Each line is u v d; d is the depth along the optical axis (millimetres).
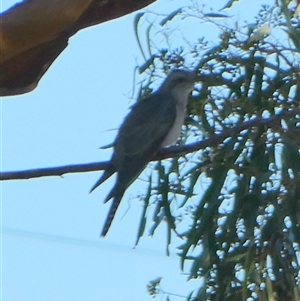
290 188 10516
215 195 10805
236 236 10703
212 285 10781
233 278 10695
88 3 7355
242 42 10711
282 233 10461
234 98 10898
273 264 10453
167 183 11055
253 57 10820
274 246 10438
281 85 10828
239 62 10781
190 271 10734
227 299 10711
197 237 10750
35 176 9508
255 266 10461
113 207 10266
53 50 7984
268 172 10594
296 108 10562
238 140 10914
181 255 10836
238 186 10734
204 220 10781
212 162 10938
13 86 8141
